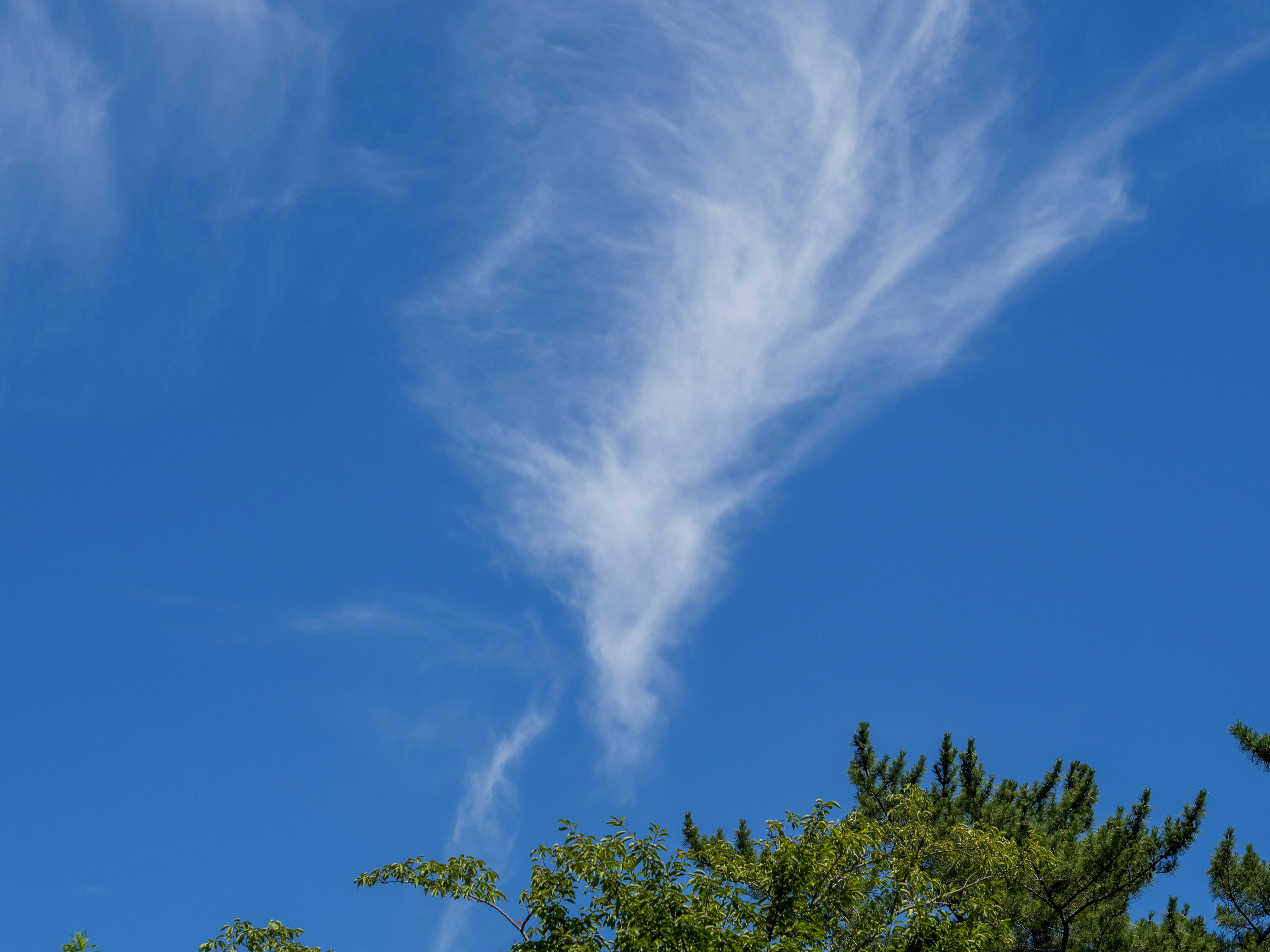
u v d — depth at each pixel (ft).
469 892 45.32
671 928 41.73
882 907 47.09
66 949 41.68
